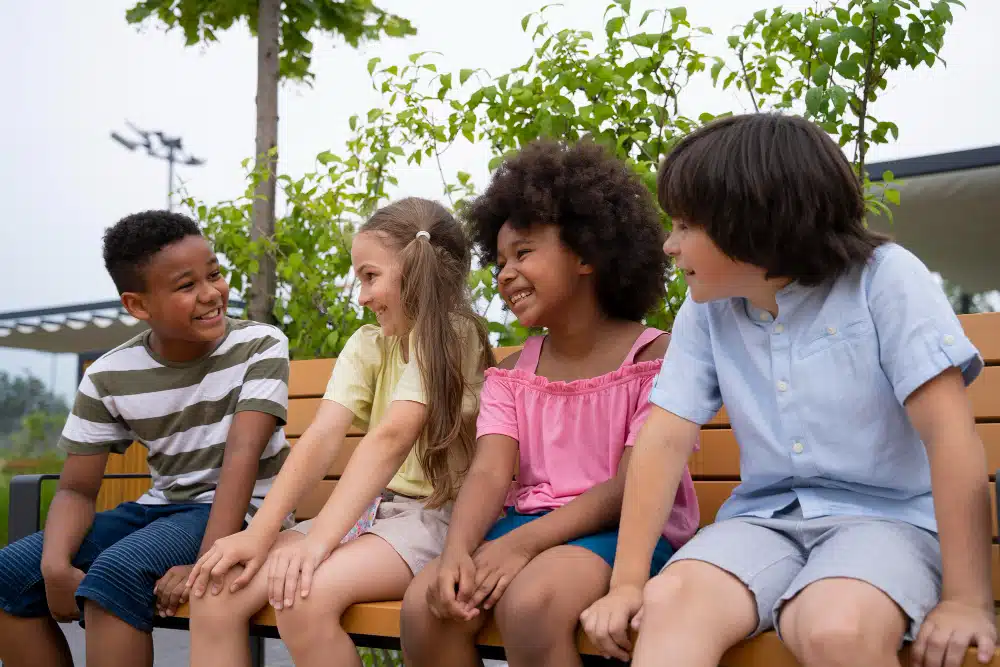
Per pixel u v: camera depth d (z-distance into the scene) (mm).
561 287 1590
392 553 1530
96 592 1565
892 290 1219
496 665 2854
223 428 1897
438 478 1679
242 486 1737
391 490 1793
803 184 1184
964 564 1059
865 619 1007
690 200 1225
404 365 1792
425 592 1340
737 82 2453
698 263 1253
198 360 1922
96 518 1902
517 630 1240
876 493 1260
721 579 1137
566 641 1240
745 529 1250
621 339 1629
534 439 1597
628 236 1633
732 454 1832
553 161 1611
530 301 1596
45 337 9844
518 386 1625
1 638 1762
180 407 1915
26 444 9977
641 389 1539
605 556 1367
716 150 1220
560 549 1340
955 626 999
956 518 1079
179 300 1818
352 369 1806
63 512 1844
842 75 2162
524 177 1604
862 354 1241
